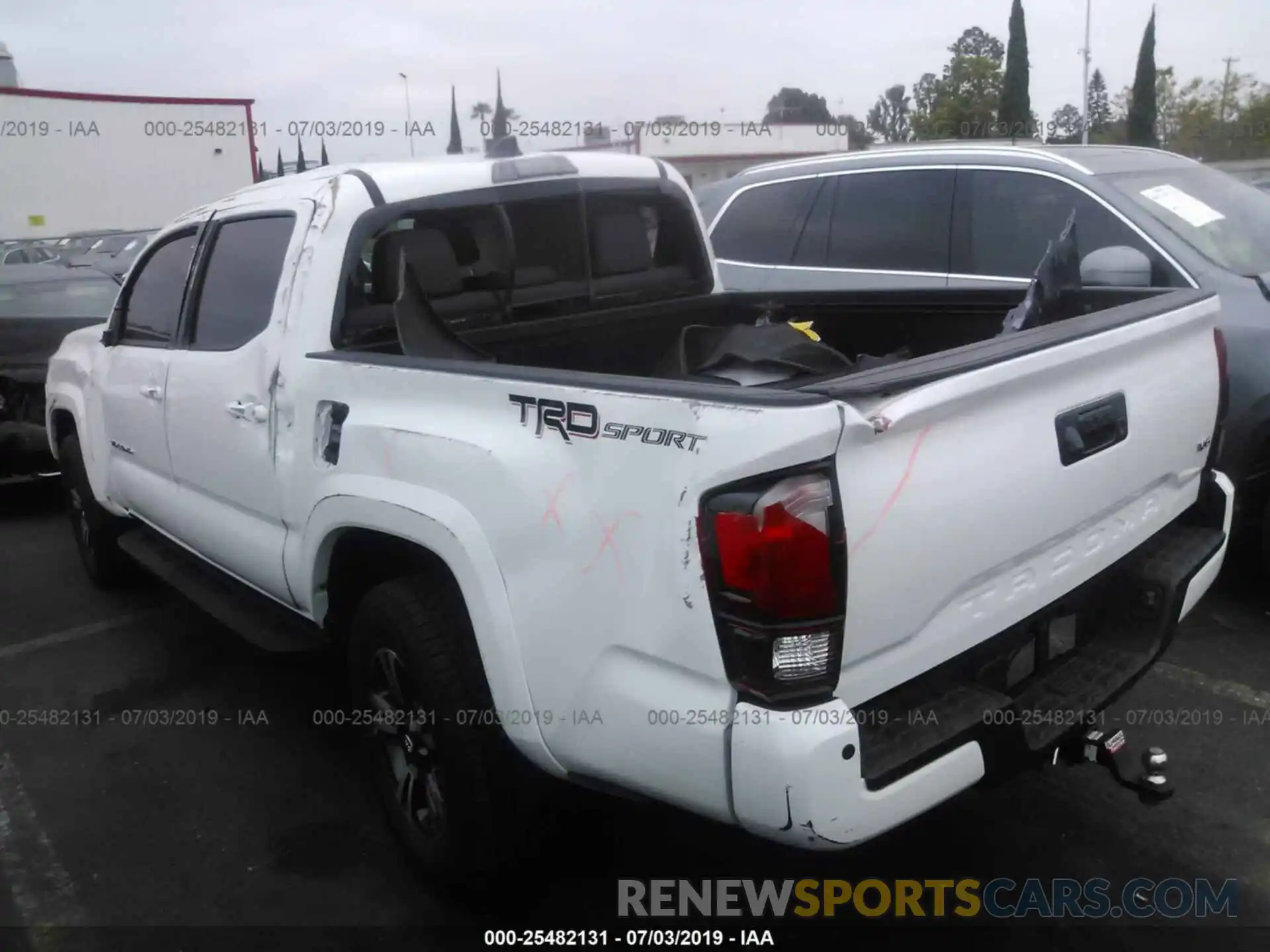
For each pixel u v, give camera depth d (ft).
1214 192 17.74
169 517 14.46
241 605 13.15
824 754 6.84
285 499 11.19
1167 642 10.00
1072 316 11.71
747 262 21.65
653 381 7.56
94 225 86.48
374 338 11.35
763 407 6.78
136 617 17.72
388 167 11.80
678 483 7.14
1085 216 17.30
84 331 18.16
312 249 11.09
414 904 10.35
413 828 10.32
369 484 9.75
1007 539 8.12
